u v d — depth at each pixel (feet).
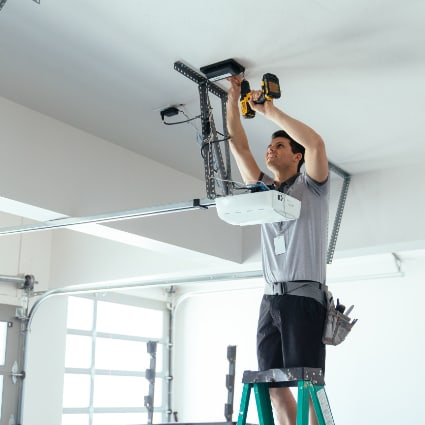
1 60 11.50
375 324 24.98
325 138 14.75
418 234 15.85
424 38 10.46
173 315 29.94
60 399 24.81
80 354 26.23
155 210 12.51
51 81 12.29
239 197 8.82
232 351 24.14
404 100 12.72
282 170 9.61
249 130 14.35
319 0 9.48
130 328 28.48
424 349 23.82
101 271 23.61
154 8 9.77
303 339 8.26
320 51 10.87
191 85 12.36
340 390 25.16
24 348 23.82
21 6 9.77
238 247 19.27
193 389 29.01
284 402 8.52
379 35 10.39
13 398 23.31
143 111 13.61
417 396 23.59
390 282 25.02
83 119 14.11
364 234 16.63
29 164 13.37
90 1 9.59
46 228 14.21
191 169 17.40
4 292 23.66
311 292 8.53
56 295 25.40
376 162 16.25
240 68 11.32
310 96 12.60
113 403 27.12
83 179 14.52
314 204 8.98
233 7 9.71
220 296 29.25
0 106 12.99
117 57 11.30
